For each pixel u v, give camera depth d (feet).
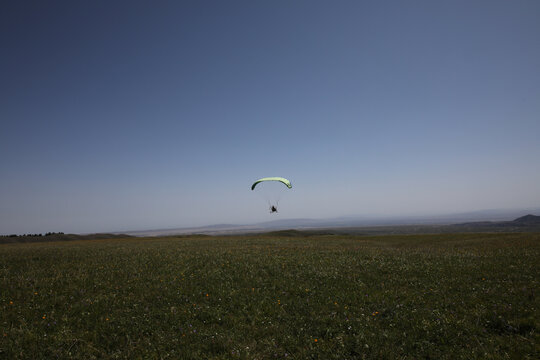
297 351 32.40
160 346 33.78
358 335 34.63
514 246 96.99
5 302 48.24
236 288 55.21
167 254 98.17
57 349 33.19
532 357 28.35
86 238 366.22
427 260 76.84
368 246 134.51
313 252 99.25
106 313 43.73
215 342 34.35
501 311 38.24
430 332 34.50
